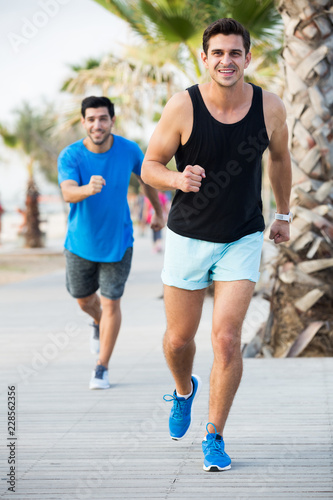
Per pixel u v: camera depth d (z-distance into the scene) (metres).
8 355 9.69
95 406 6.88
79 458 5.36
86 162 7.47
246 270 4.96
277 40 13.58
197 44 14.10
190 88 4.93
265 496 4.49
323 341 9.05
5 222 64.12
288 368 8.30
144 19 14.12
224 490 4.63
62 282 20.05
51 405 6.96
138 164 7.69
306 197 9.20
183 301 5.07
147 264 24.80
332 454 5.25
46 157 35.91
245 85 4.95
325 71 9.20
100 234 7.48
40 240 36.91
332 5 9.17
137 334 11.16
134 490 4.68
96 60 19.45
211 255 4.95
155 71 15.66
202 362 8.84
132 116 16.27
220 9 13.24
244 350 9.30
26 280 21.00
